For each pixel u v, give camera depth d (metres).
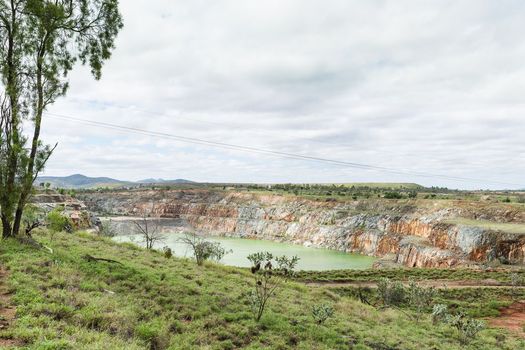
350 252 134.75
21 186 23.02
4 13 22.69
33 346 9.76
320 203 178.00
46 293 14.62
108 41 26.05
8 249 20.45
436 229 106.62
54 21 23.64
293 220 178.38
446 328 27.42
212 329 16.16
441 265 91.88
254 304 19.97
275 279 32.72
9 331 10.52
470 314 41.00
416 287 41.88
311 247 149.12
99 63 26.23
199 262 34.44
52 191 126.94
